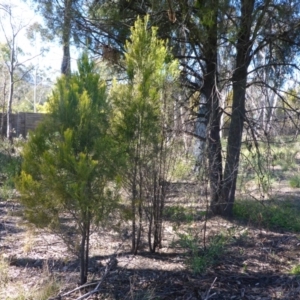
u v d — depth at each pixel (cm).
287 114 813
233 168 809
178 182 658
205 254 624
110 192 486
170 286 538
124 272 564
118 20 821
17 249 640
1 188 993
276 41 857
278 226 854
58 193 462
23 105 4644
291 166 1375
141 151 571
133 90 566
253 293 531
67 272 556
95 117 487
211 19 754
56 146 479
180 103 701
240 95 834
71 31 852
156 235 644
